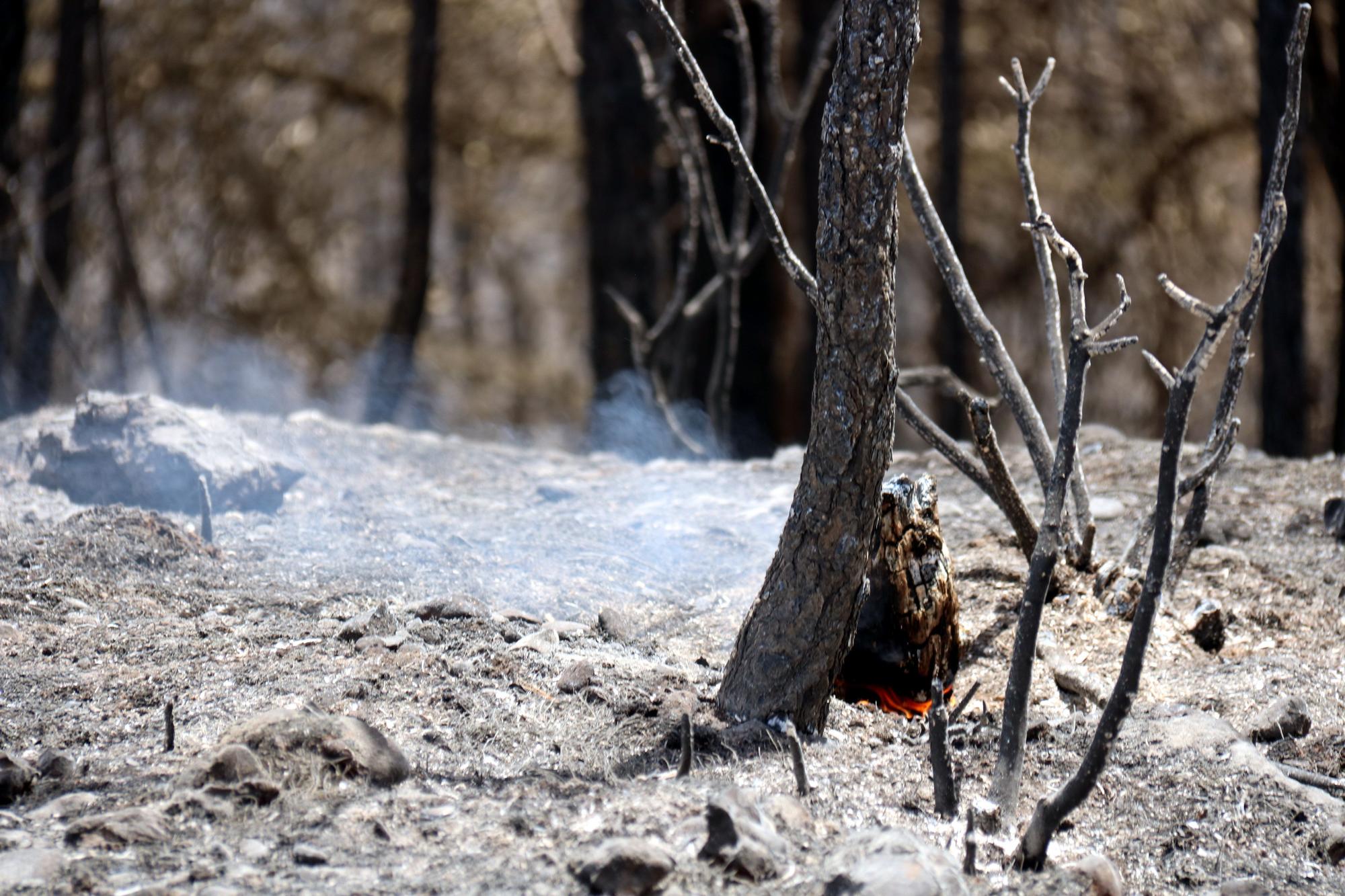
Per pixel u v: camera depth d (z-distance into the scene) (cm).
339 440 1170
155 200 2811
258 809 479
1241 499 1033
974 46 2702
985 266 2919
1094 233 2800
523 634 696
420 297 1897
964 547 880
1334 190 1759
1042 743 602
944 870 430
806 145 2075
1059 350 820
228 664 623
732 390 1992
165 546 807
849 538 552
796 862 454
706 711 589
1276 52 1534
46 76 2355
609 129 1781
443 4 2938
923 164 2842
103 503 920
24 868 430
